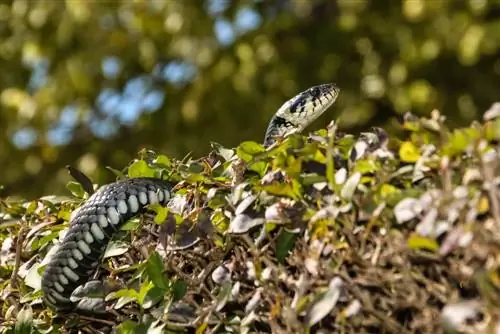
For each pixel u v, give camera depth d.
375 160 5.97
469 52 24.34
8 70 26.31
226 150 7.19
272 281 6.11
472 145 5.54
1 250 8.13
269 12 26.39
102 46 25.05
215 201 6.55
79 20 24.48
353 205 5.91
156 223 6.81
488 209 5.46
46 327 7.50
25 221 8.07
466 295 5.71
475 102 26.59
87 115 26.36
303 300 5.80
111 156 26.25
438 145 5.91
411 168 5.86
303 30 26.67
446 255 5.60
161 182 7.43
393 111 26.81
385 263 5.75
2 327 7.61
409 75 26.23
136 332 6.57
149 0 24.50
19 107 25.83
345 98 26.00
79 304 7.10
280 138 6.75
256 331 6.23
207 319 6.23
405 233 5.71
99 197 7.43
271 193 6.28
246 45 25.39
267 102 25.41
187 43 25.09
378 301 5.80
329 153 6.00
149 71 26.19
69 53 25.77
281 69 25.86
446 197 5.46
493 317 5.22
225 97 25.25
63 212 7.84
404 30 25.86
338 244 5.92
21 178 26.77
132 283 6.93
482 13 25.05
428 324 5.55
